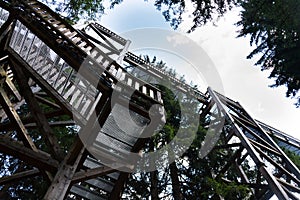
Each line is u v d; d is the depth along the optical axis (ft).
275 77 24.38
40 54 16.62
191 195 21.79
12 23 14.53
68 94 14.71
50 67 16.61
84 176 12.73
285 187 16.05
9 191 29.19
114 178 15.76
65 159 11.87
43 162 11.59
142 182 24.97
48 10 14.07
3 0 13.23
